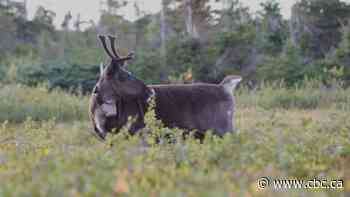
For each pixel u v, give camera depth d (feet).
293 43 175.42
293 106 117.91
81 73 165.99
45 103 100.63
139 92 54.29
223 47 171.12
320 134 49.78
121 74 54.34
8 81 162.71
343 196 32.73
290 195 30.37
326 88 132.26
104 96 54.24
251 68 170.50
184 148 39.63
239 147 38.99
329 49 194.59
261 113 95.96
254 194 30.07
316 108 114.93
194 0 212.23
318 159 41.19
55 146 49.70
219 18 214.48
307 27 195.72
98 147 42.93
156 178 32.17
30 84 162.71
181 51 169.99
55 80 164.25
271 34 190.60
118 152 37.01
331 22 195.52
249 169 34.68
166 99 55.47
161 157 38.88
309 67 163.32
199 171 33.55
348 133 50.31
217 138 41.68
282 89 123.13
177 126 55.52
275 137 43.57
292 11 198.80
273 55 179.22
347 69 160.97
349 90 123.95
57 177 29.32
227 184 30.60
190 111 55.88
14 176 32.35
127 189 28.89
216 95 56.80
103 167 33.63
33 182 29.73
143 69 167.53
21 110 96.48
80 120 96.07
